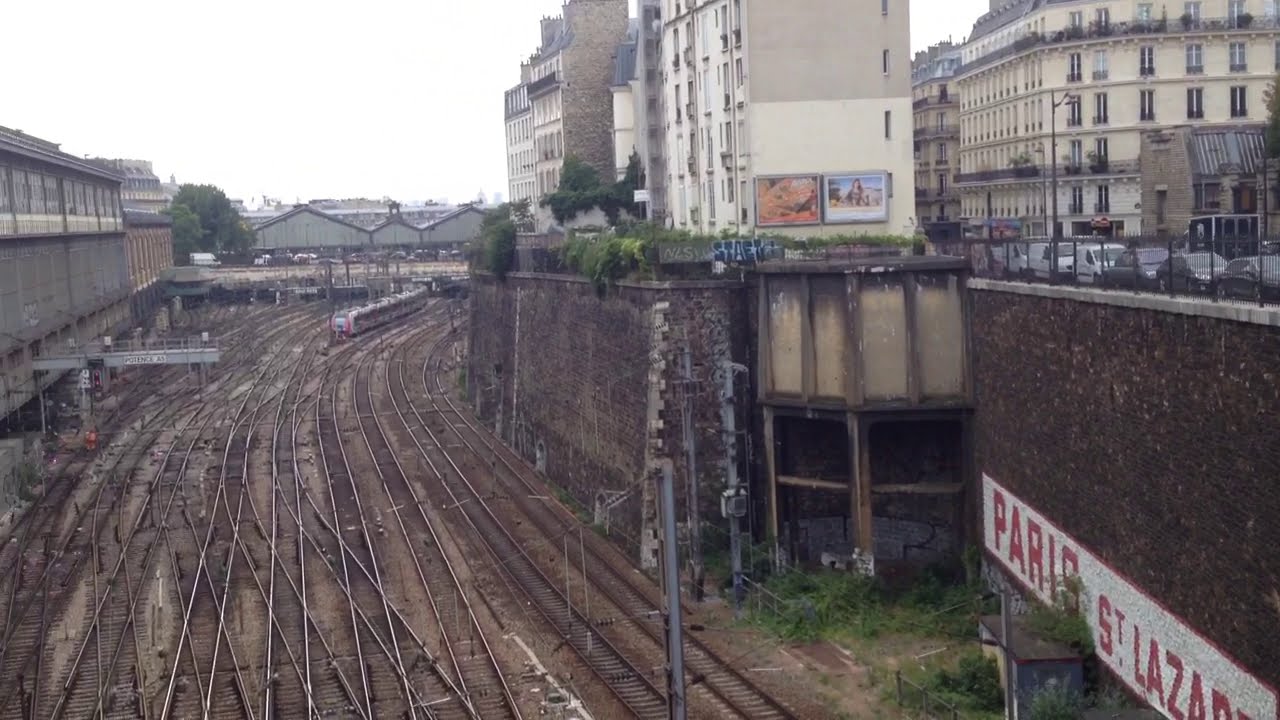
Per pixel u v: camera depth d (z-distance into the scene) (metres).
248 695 29.64
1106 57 67.75
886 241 43.31
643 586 36.97
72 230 81.19
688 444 35.34
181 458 61.22
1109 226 62.00
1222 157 55.88
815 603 32.97
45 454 62.09
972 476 33.69
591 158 96.44
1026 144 72.69
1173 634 22.33
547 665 30.81
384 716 27.75
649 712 27.34
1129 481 23.97
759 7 52.72
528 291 59.09
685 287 39.12
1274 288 19.39
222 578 39.91
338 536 44.53
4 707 29.67
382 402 77.50
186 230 172.50
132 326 106.38
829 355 34.84
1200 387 21.19
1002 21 79.12
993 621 27.55
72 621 36.19
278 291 150.62
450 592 37.56
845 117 53.22
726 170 57.03
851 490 34.56
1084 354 25.95
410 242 190.75
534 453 56.66
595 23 96.06
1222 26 66.44
